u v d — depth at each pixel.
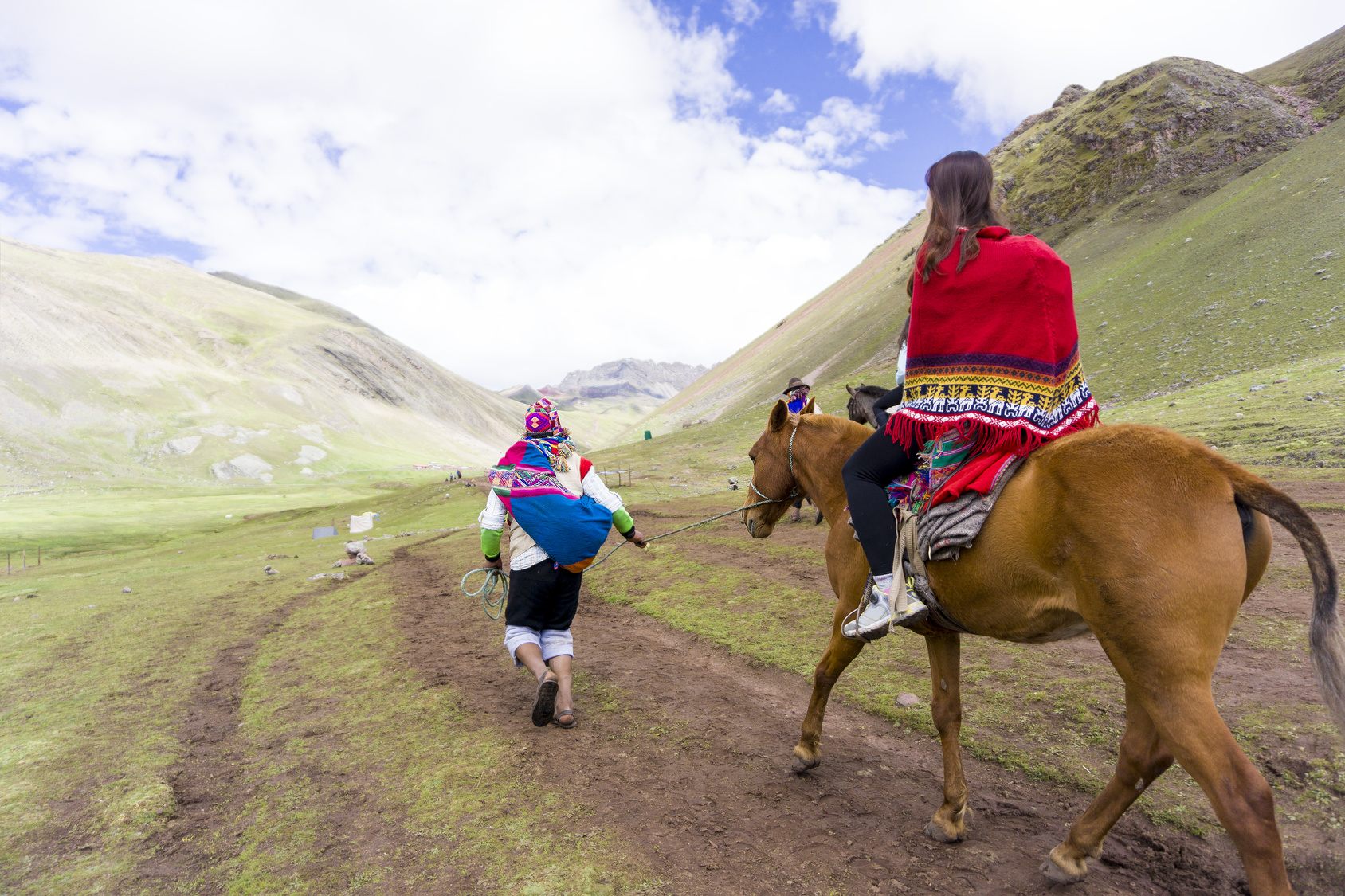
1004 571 2.52
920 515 2.80
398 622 8.12
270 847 3.37
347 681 6.01
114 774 4.25
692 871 2.99
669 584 8.75
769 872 2.96
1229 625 2.15
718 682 5.43
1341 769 3.11
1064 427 2.62
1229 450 13.07
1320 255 30.69
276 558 18.62
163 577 15.60
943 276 2.68
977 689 4.66
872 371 56.81
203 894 3.00
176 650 7.46
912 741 4.14
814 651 5.79
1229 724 3.68
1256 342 25.20
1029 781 3.57
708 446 39.19
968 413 2.61
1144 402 22.14
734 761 4.04
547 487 4.61
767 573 8.80
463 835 3.36
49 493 98.69
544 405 4.82
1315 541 2.05
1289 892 1.88
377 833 3.44
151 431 134.25
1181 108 64.25
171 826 3.62
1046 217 66.94
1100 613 2.23
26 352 142.50
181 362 172.88
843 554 3.46
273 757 4.49
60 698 5.91
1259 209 40.25
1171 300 34.62
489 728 4.72
